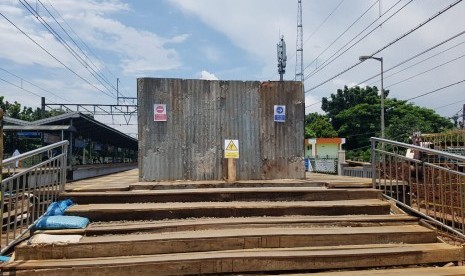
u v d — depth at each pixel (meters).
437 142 10.56
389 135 41.69
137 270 4.38
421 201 7.23
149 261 4.42
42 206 5.53
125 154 39.00
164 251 4.80
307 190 6.53
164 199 6.18
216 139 7.66
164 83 7.50
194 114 7.60
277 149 7.88
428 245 5.19
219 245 4.90
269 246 5.01
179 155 7.51
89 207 5.72
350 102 53.28
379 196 6.72
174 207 5.75
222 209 5.84
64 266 4.31
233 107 7.75
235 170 7.51
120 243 4.70
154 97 7.46
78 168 13.80
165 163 7.45
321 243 5.12
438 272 4.56
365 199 6.68
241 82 7.80
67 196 6.04
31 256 4.55
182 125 7.54
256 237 4.98
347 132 49.84
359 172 16.91
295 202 6.35
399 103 49.47
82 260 4.50
